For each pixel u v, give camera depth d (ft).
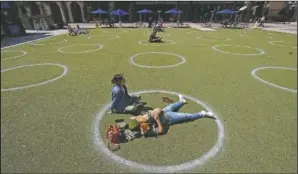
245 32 67.10
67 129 12.21
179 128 12.05
